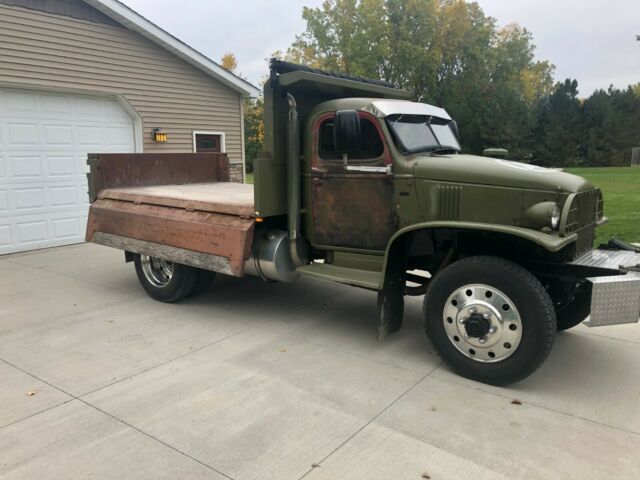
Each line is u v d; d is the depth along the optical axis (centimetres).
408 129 478
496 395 394
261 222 526
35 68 905
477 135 4131
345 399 386
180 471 298
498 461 311
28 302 623
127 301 630
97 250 949
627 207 1430
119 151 1078
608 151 4372
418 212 451
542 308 380
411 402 382
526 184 404
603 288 382
